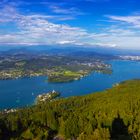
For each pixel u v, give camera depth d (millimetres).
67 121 142000
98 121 136500
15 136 132875
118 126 136375
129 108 160625
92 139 115562
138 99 182500
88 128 125938
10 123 143375
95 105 186625
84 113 164500
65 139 136250
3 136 132500
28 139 129875
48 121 156750
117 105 170500
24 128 142875
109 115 149875
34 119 163750
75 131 135875
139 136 123812
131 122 138000
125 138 122000
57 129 150500
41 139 131375
